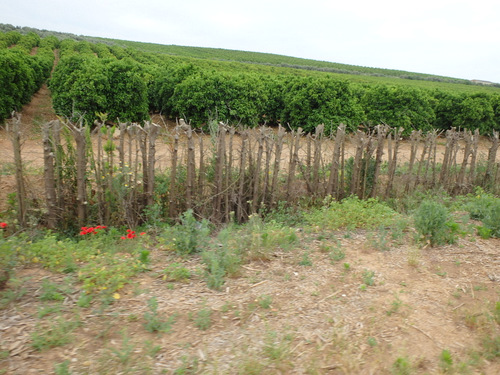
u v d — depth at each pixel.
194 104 13.33
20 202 5.41
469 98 16.58
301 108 14.68
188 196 6.18
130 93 12.77
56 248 4.23
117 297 3.42
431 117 16.08
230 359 2.70
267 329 3.06
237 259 4.20
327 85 14.38
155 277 3.95
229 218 6.66
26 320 2.98
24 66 13.80
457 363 2.75
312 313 3.37
